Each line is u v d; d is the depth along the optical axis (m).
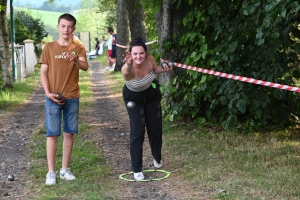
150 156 7.46
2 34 16.25
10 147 8.29
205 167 6.62
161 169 6.70
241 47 8.48
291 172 6.14
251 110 8.59
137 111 6.25
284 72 8.04
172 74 9.61
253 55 8.23
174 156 7.34
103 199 5.47
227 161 6.83
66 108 6.24
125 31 22.42
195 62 8.96
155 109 6.38
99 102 13.95
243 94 8.09
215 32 9.00
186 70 9.48
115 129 9.79
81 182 6.12
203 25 9.11
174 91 9.36
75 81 6.25
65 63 6.13
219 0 8.59
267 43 7.99
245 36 8.23
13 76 19.20
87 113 11.88
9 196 5.70
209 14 8.94
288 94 8.70
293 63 8.28
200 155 7.29
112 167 6.89
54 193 5.70
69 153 6.34
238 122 8.80
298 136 8.38
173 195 5.61
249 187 5.66
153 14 10.55
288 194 5.38
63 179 6.28
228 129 8.59
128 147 8.18
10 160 7.39
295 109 8.88
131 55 5.91
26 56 22.53
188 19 8.98
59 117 6.20
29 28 31.75
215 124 9.16
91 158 7.20
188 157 7.21
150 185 6.03
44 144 8.33
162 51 9.59
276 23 7.13
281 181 5.78
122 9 22.28
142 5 10.62
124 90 6.25
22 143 8.59
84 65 6.14
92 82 20.00
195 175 6.27
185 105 9.24
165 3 9.48
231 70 8.45
